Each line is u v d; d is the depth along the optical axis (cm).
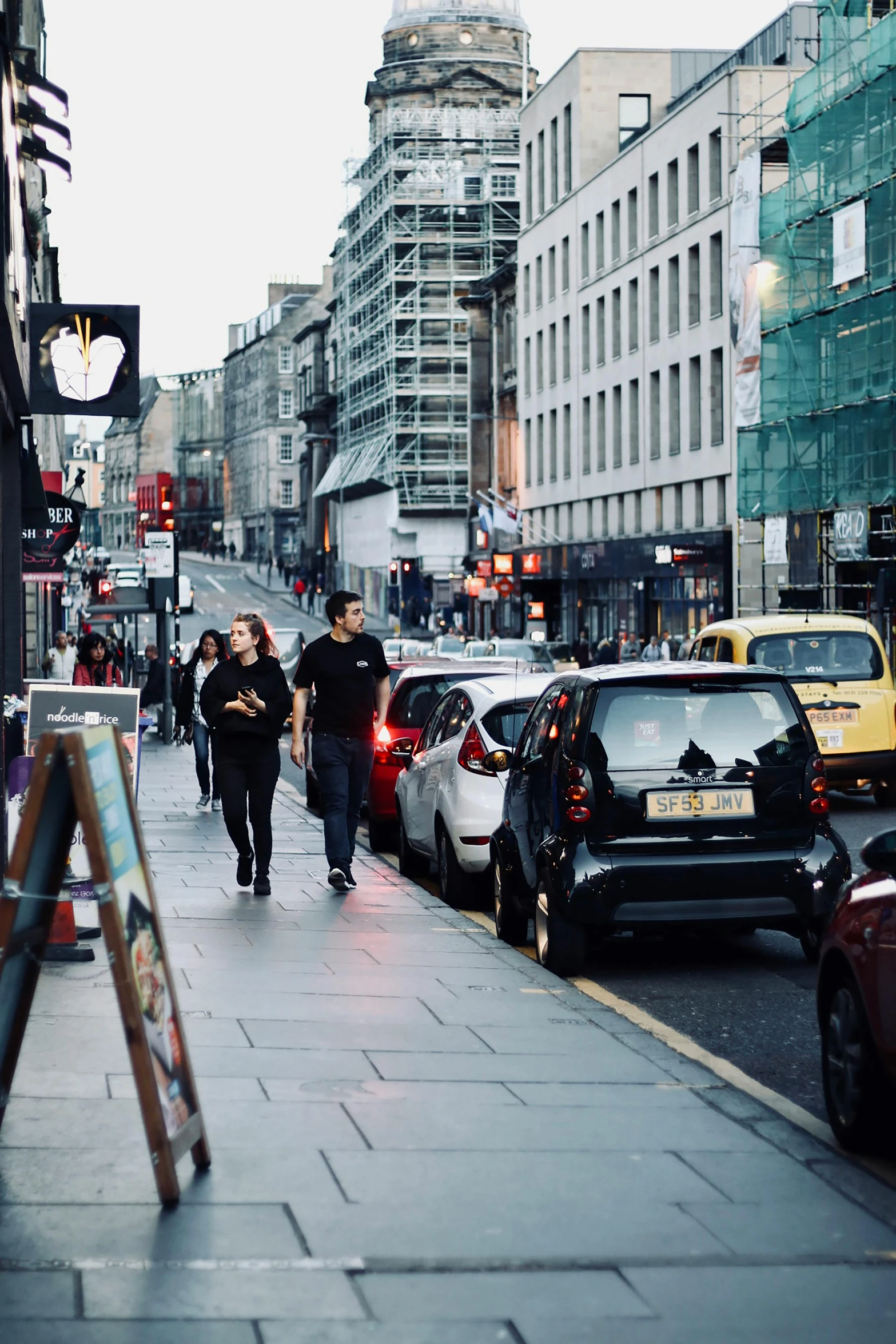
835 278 3997
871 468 3859
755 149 5009
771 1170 580
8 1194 527
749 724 994
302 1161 572
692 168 5369
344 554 11325
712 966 1048
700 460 5300
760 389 4506
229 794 1229
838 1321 442
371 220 9950
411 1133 613
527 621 7050
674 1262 483
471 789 1246
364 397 10538
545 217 6988
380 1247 487
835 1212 534
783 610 4188
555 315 6906
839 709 1938
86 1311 432
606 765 977
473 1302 447
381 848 1702
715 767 982
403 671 1875
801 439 4266
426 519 9594
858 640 1978
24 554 2798
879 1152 618
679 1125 635
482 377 8562
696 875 964
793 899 976
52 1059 698
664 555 5181
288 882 1302
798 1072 770
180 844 1566
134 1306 436
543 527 7144
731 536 5006
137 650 4716
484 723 1263
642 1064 734
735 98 5038
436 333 9569
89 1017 779
